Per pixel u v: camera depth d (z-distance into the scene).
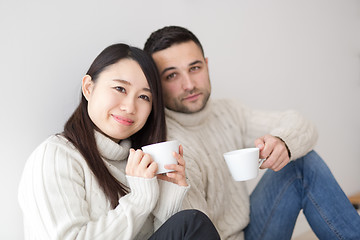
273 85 2.23
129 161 0.97
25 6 1.30
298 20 2.39
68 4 1.40
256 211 1.44
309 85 2.46
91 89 1.09
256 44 2.13
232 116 1.54
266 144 1.21
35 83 1.32
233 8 2.01
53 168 0.95
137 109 1.08
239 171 1.08
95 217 0.98
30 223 0.92
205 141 1.40
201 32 1.86
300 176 1.36
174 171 1.00
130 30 1.59
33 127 1.32
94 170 1.02
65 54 1.39
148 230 1.10
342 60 2.72
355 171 2.79
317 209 1.31
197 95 1.37
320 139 2.53
